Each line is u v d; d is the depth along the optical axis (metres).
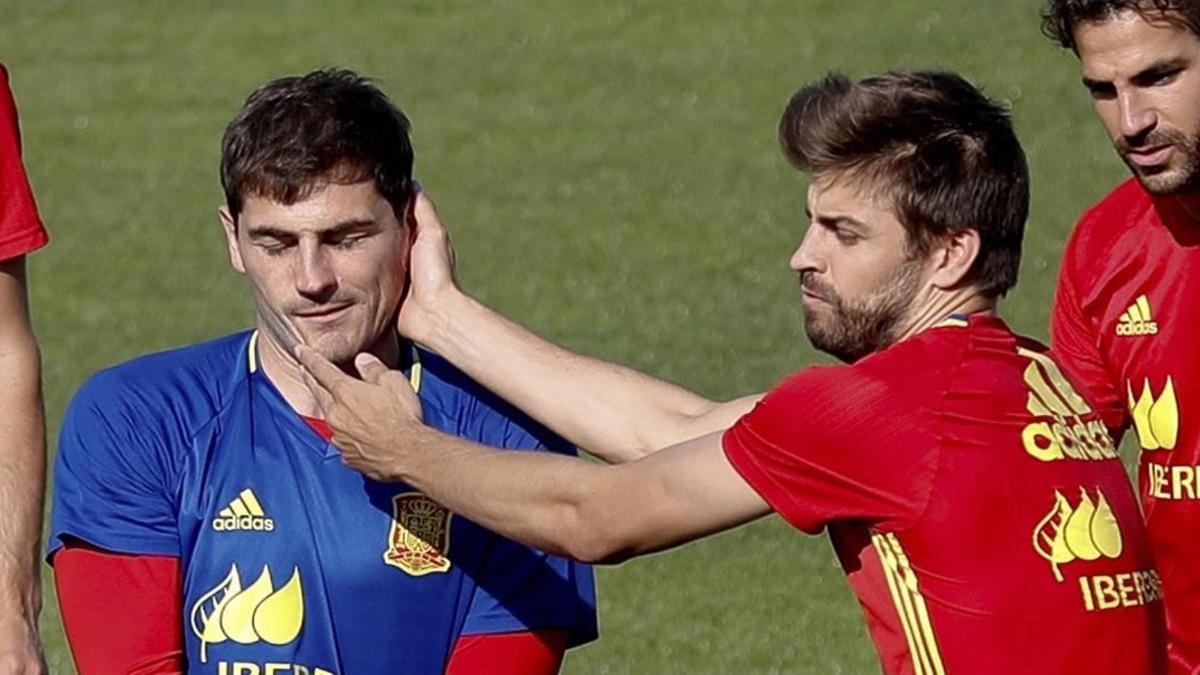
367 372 16.72
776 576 34.44
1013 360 15.75
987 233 15.55
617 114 64.19
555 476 15.71
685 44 69.88
